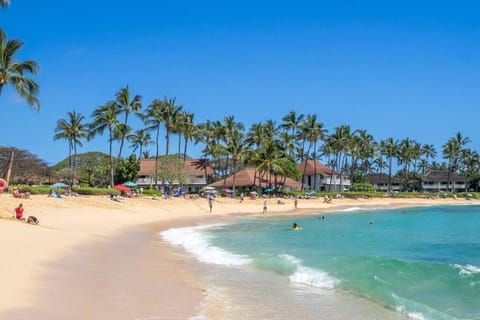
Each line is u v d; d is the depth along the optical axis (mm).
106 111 63844
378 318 10141
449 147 127438
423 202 96688
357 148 114938
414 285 13695
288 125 91500
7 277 11805
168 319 9562
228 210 55812
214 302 11297
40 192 48062
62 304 9898
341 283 13500
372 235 30672
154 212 45969
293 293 12414
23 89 31906
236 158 76188
